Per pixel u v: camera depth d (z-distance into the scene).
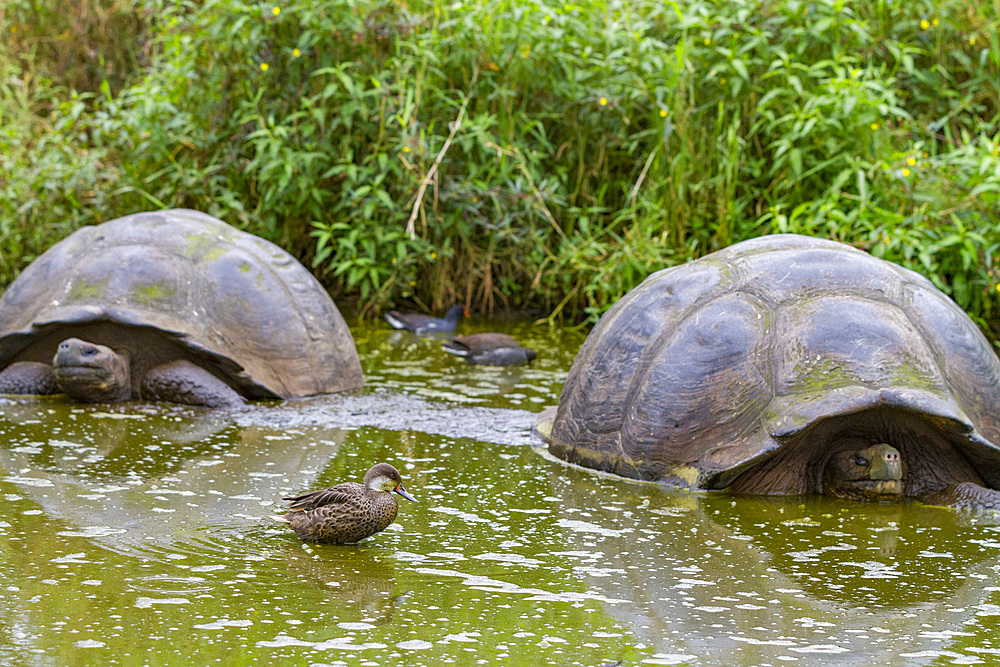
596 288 11.05
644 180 11.77
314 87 11.48
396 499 5.34
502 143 11.32
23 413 7.05
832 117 10.48
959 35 11.78
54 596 4.17
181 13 11.98
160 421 7.00
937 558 4.98
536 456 6.59
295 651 3.76
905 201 10.42
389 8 11.57
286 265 8.28
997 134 10.91
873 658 3.86
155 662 3.63
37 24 15.25
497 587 4.45
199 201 11.75
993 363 6.23
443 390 8.31
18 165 11.77
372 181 11.16
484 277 11.70
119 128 12.20
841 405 5.64
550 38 11.33
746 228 10.84
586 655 3.81
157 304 7.52
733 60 10.77
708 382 6.00
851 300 6.11
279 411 7.39
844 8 11.12
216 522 5.12
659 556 4.90
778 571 4.76
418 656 3.76
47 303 7.57
